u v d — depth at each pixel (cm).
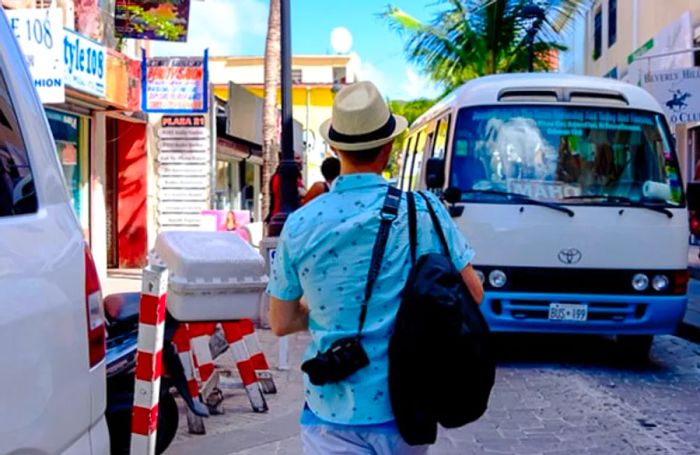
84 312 294
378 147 270
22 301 251
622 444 545
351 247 260
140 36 1251
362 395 256
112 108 1262
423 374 244
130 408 436
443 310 244
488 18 1964
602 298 735
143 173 1502
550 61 2450
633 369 775
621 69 2269
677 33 1659
